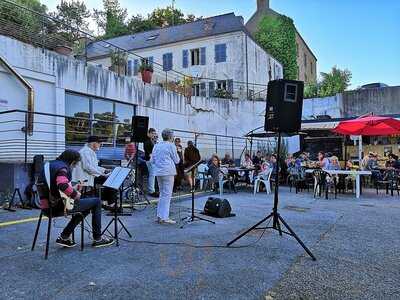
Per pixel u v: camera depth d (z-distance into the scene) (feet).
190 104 59.77
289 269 13.19
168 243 16.60
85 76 39.93
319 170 36.40
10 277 12.17
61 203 14.55
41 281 11.82
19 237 17.30
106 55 91.50
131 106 47.24
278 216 17.74
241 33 86.38
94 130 41.39
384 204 30.30
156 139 33.58
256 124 69.15
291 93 16.75
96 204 15.79
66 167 14.80
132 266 13.34
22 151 33.17
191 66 90.74
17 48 32.89
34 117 34.35
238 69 85.87
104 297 10.62
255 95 83.51
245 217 23.52
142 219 22.29
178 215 23.85
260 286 11.55
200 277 12.26
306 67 135.64
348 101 67.87
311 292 11.14
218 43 88.38
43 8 52.85
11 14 37.11
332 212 25.95
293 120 16.90
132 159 32.09
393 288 11.51
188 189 39.06
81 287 11.34
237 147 67.00
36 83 34.78
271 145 69.15
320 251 15.58
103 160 34.01
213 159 37.29
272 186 42.83
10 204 24.50
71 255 14.64
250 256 14.69
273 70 102.78
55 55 36.50
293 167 41.01
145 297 10.64
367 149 60.75
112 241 16.52
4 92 32.14
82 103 40.22
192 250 15.48
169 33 99.09
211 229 19.65
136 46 98.07
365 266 13.65
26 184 26.22
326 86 91.25
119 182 16.28
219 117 64.34
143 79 50.75
